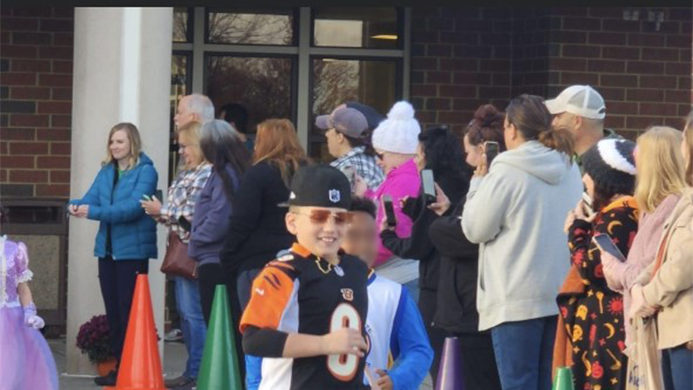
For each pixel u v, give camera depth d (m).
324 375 5.36
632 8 13.63
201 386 8.65
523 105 7.79
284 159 9.02
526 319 7.66
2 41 13.43
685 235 6.34
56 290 13.38
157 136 11.27
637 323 6.61
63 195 13.54
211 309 9.28
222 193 9.66
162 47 11.28
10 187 13.47
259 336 5.31
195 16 14.04
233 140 9.76
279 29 14.18
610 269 6.78
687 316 6.40
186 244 10.41
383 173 9.40
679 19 13.73
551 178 7.70
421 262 8.36
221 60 14.12
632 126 13.76
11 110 13.47
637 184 6.82
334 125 9.34
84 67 11.24
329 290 5.40
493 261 7.75
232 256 9.05
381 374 5.72
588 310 7.15
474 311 7.96
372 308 5.81
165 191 11.31
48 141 13.52
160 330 11.36
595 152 7.16
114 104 11.23
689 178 6.61
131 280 10.80
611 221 7.02
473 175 8.55
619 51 13.66
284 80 14.22
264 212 8.98
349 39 14.24
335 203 5.41
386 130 8.79
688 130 6.59
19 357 9.05
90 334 11.06
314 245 5.42
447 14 14.12
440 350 8.30
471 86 14.18
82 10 11.23
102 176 10.80
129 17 11.18
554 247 7.71
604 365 7.11
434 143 8.51
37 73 13.48
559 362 7.31
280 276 5.36
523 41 13.98
